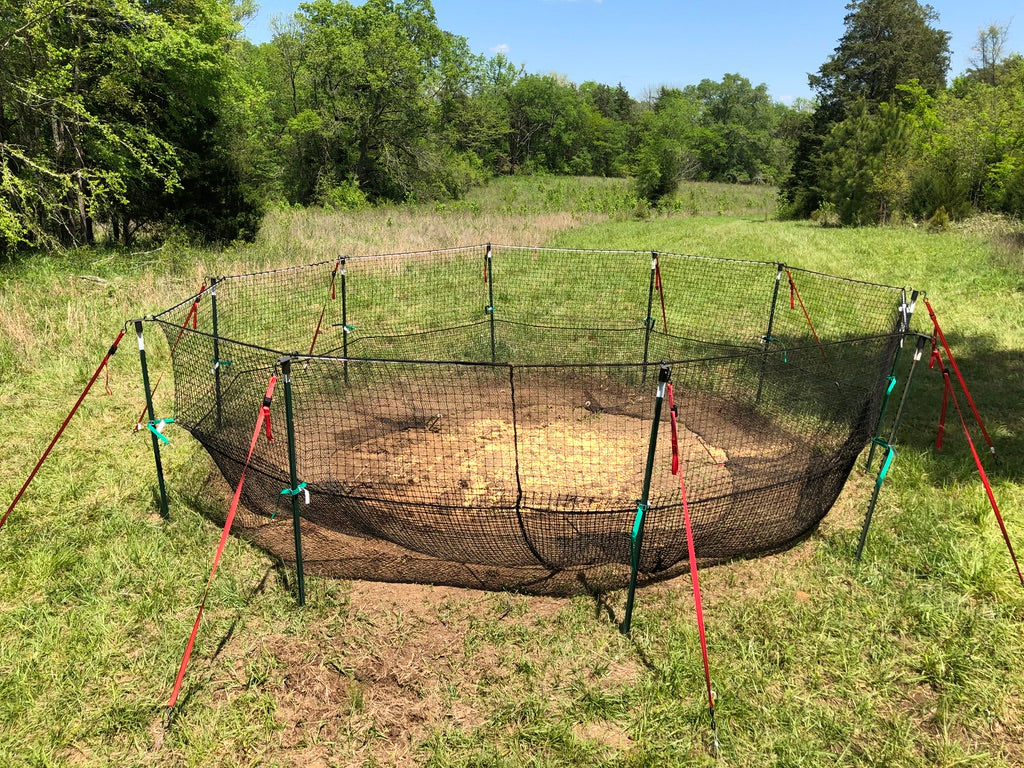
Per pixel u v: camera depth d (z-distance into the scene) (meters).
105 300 9.66
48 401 6.64
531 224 22.73
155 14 13.92
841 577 4.24
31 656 3.52
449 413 6.32
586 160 70.50
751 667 3.52
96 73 14.37
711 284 12.52
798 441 5.74
